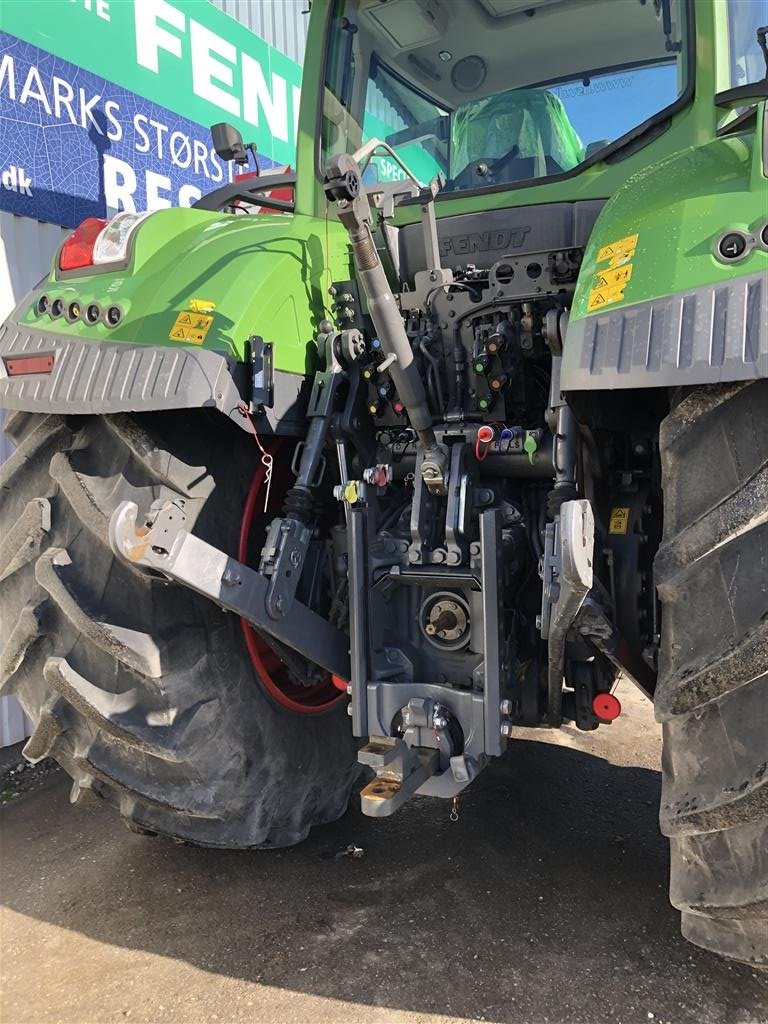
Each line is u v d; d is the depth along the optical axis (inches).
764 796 48.1
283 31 222.7
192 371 66.0
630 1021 66.4
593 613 61.5
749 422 50.3
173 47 169.2
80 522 74.1
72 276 78.9
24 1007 70.9
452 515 71.8
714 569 50.5
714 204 52.6
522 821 101.4
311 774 90.4
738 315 47.8
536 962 74.0
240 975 73.9
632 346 50.4
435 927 79.9
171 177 169.2
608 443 71.3
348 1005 69.3
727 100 73.7
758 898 50.6
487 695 69.2
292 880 89.6
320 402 76.7
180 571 62.8
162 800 76.2
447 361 80.0
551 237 79.7
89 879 91.9
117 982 73.7
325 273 83.7
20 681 79.3
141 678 72.4
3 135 131.4
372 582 75.8
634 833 98.3
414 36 91.5
